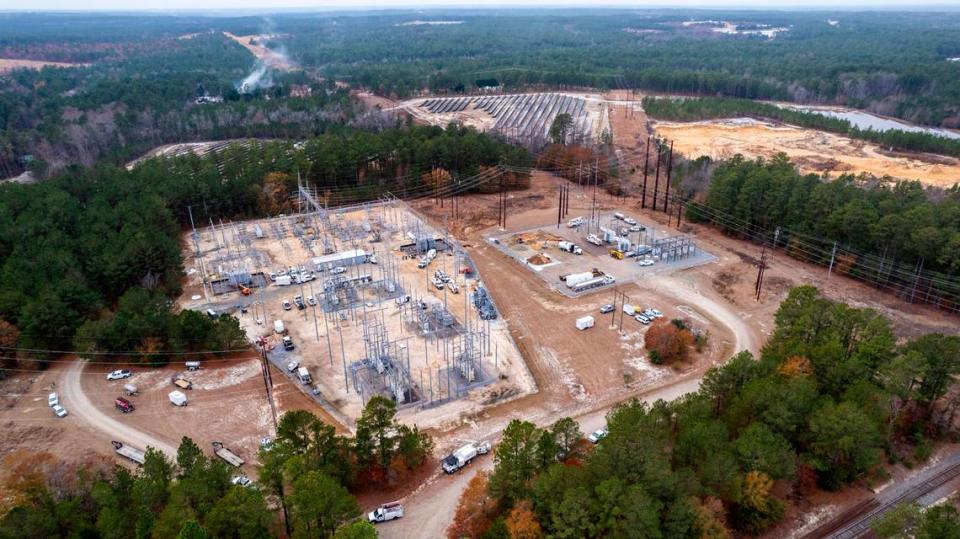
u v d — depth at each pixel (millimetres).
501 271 148375
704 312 128250
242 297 135125
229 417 95000
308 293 137500
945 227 133750
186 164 198875
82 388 102000
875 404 81375
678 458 75312
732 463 70938
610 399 100188
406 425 92688
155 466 71000
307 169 193625
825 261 147750
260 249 161375
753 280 142500
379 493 79625
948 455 86250
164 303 117375
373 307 130125
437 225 178500
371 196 198750
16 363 106812
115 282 128625
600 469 68938
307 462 73938
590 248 161875
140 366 108188
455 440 90125
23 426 92250
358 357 111562
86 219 148375
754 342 117062
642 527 61781
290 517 71562
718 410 87875
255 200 185750
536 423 93688
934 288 127875
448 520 75125
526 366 109125
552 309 129750
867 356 90438
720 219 170500
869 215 139750
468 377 103938
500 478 72062
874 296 133750
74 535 63812
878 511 76938
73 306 115000
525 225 178125
